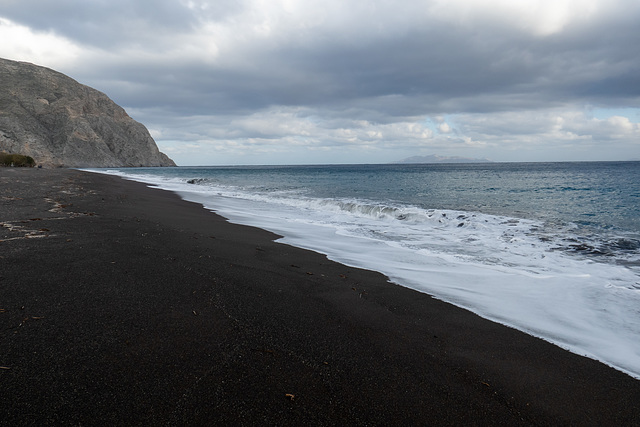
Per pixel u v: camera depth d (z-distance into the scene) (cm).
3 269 399
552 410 213
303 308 353
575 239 749
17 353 232
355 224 965
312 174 5141
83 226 686
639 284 466
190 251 557
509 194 1805
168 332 278
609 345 303
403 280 476
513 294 426
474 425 196
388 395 217
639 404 223
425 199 1567
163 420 181
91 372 217
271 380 224
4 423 170
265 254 587
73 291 348
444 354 276
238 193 2023
